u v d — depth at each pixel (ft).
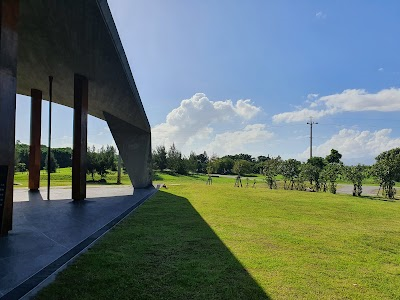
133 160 67.15
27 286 12.07
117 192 54.60
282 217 30.48
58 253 16.66
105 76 39.50
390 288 13.12
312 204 41.16
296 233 23.39
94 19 25.71
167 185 73.00
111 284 12.46
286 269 15.11
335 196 53.62
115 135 67.00
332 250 18.97
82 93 40.93
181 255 16.81
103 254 16.56
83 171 41.45
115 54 31.94
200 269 14.62
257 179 138.10
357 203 43.83
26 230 22.30
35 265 14.61
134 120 60.80
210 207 36.09
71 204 36.91
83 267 14.37
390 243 21.21
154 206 36.73
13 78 20.66
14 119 20.84
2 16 19.67
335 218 30.91
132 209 34.04
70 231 22.30
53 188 59.00
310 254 17.90
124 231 22.65
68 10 24.99
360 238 22.39
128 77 38.83
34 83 48.65
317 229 25.22
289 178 77.61
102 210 32.58
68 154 173.68
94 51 32.04
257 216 30.58
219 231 23.17
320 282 13.57
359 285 13.38
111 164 117.08
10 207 21.20
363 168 63.10
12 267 14.29
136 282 12.77
